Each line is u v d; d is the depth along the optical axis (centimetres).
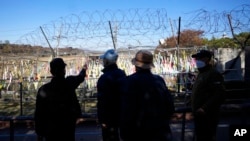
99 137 673
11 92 1272
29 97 1226
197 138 426
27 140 677
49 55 1463
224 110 455
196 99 423
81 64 1321
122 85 367
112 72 411
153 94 314
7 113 1020
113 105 405
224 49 1165
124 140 320
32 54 1466
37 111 372
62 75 379
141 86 313
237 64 1068
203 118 412
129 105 311
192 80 1099
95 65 1250
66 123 376
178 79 1180
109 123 407
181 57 1270
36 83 1255
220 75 418
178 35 1148
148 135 311
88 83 1159
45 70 1447
